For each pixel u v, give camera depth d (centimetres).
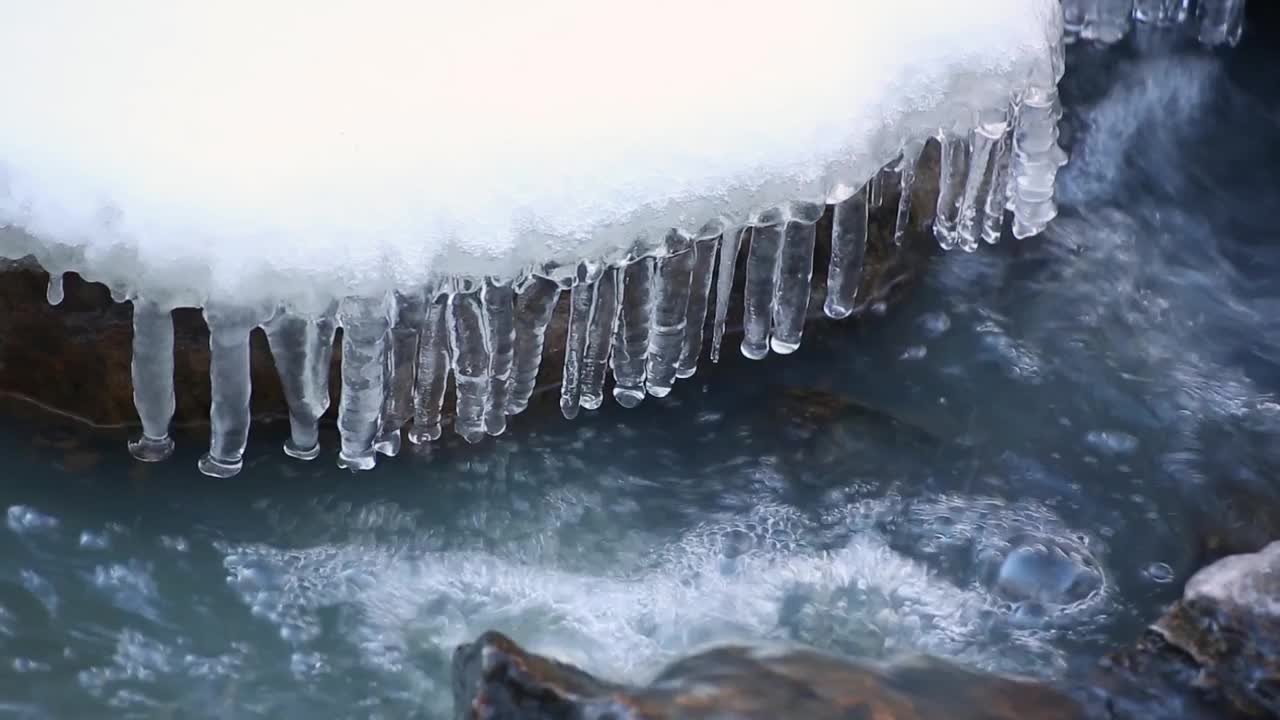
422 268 232
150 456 247
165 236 225
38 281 257
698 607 258
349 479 277
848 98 256
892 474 287
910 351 319
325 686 241
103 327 263
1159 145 412
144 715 233
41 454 271
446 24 241
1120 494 287
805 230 262
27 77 231
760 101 250
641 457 287
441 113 234
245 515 268
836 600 261
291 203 227
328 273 228
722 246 261
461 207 233
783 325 273
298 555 262
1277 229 381
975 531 274
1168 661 236
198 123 228
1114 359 325
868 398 305
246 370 237
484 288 240
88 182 227
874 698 215
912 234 330
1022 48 280
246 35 236
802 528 274
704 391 302
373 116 231
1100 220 375
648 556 268
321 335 236
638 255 247
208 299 228
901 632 255
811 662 223
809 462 288
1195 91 438
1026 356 322
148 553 259
